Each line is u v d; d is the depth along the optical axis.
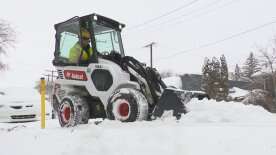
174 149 3.50
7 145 4.85
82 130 5.06
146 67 6.70
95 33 7.20
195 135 3.85
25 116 10.11
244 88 47.97
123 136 4.15
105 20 7.34
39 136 5.06
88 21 6.99
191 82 41.41
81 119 6.60
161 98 5.96
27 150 4.47
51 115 11.23
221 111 5.58
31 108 10.21
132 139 3.99
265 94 32.38
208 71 38.00
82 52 6.95
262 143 3.32
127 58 6.70
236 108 5.71
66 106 6.71
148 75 6.52
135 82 6.53
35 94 11.42
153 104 6.43
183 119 5.58
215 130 4.03
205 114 5.52
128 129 4.56
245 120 5.38
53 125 8.12
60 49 7.37
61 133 5.05
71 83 7.07
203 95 6.52
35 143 4.71
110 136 4.22
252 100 31.62
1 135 5.48
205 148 3.39
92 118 7.00
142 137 3.99
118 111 6.14
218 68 37.88
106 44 7.39
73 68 7.08
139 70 6.55
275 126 4.26
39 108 10.42
